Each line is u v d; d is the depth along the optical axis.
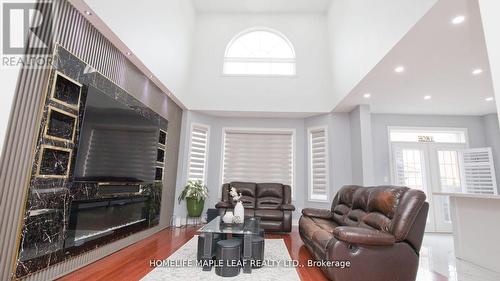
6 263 1.77
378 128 5.78
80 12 2.49
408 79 3.91
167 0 4.26
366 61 3.75
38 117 2.01
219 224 3.08
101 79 2.78
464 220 3.26
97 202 2.74
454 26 2.61
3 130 1.76
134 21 3.24
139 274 2.42
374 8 3.47
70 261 2.41
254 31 6.17
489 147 5.39
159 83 4.22
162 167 4.55
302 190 5.82
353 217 3.12
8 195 1.79
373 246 2.20
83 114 2.45
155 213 4.28
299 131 6.08
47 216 2.09
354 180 5.23
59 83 2.24
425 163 5.60
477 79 3.89
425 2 2.41
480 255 3.01
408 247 2.23
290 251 3.46
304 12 6.07
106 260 2.81
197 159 5.77
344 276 2.16
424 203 2.31
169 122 4.91
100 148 2.68
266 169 6.00
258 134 6.16
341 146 5.49
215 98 5.71
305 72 5.77
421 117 5.79
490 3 1.40
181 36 5.02
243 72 6.00
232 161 6.06
